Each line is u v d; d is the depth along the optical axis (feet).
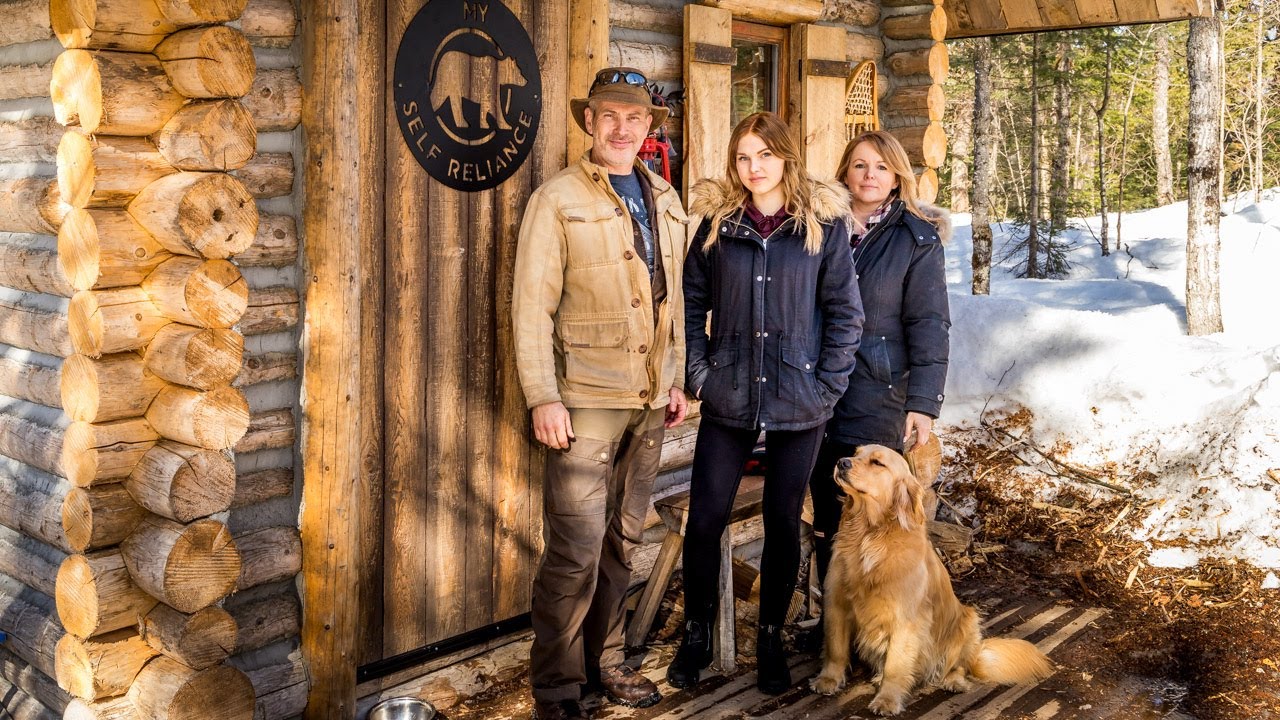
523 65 11.80
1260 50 61.41
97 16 8.25
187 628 8.95
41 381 10.23
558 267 10.39
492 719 11.30
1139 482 17.43
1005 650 12.06
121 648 9.37
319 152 9.69
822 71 16.62
